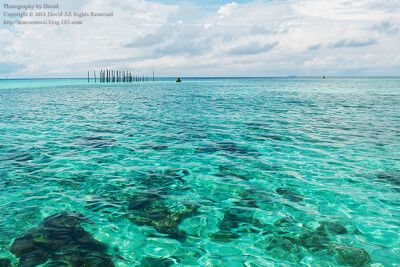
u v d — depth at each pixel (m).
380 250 3.52
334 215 4.49
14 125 12.11
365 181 5.93
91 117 14.79
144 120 13.94
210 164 7.07
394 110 17.69
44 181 5.80
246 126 12.27
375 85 62.50
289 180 6.00
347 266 3.19
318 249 3.54
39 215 4.34
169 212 4.55
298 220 4.32
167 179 6.04
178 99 26.80
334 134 10.55
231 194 5.30
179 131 11.17
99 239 3.70
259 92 38.22
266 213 4.55
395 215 4.48
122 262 3.23
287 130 11.38
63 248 3.45
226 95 32.38
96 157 7.57
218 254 3.44
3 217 4.24
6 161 7.09
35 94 31.86
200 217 4.39
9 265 3.06
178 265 3.21
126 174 6.31
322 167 6.83
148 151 8.21
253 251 3.50
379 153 7.96
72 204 4.78
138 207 4.71
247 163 7.15
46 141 9.30
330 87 53.25
